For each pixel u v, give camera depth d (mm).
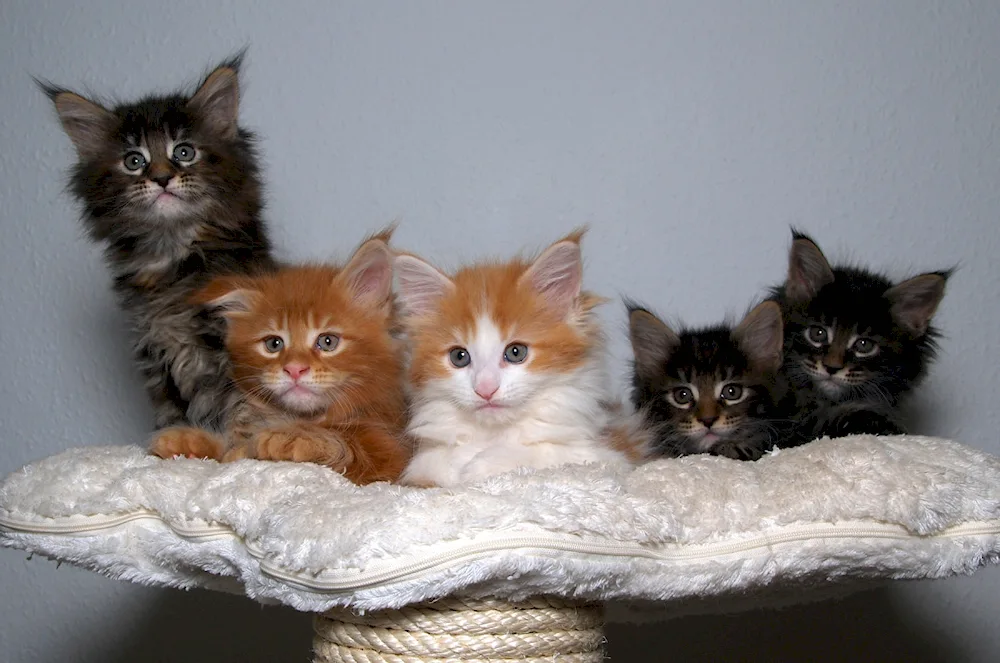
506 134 958
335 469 695
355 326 755
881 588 942
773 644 945
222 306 766
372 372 754
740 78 954
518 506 571
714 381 837
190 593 966
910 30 953
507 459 702
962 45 952
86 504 642
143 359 799
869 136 953
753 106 954
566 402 730
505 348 728
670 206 953
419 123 961
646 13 956
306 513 575
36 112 976
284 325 749
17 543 648
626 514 585
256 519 600
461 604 591
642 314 856
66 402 971
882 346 833
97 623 968
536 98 958
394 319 769
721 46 955
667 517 594
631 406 848
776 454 657
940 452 647
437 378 733
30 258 976
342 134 961
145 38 971
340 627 609
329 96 963
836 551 609
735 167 954
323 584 560
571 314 741
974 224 948
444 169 959
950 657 939
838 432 815
